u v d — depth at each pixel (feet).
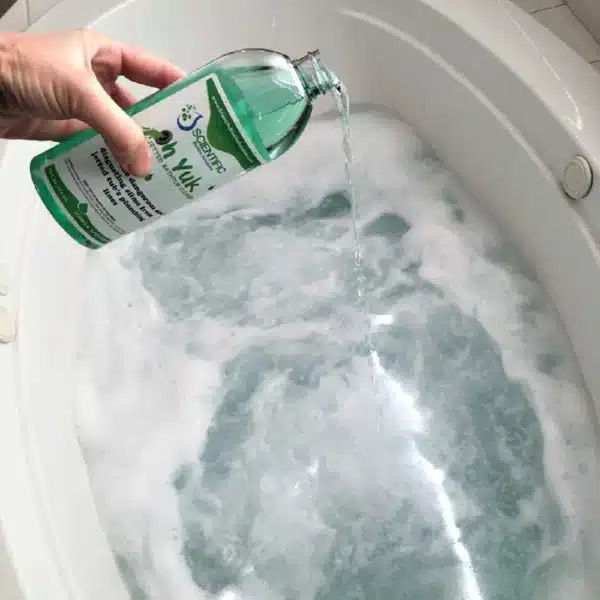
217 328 3.80
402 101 3.96
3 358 2.80
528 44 3.24
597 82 3.13
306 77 2.29
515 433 3.37
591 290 3.08
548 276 3.43
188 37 3.85
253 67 2.19
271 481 3.38
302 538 3.24
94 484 3.26
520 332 3.52
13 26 3.64
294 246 4.08
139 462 3.35
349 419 3.53
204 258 4.04
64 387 3.28
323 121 4.23
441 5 3.43
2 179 3.06
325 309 3.86
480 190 3.76
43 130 2.68
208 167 2.25
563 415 3.30
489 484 3.30
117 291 3.83
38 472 2.64
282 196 4.23
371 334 3.76
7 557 2.30
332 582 3.15
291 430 3.52
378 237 4.02
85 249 3.75
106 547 3.04
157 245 4.05
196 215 4.17
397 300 3.83
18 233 3.05
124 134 2.13
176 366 3.67
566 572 3.03
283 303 3.89
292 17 3.86
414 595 3.10
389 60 3.83
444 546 3.19
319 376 3.66
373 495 3.33
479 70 3.36
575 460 3.21
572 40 3.48
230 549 3.22
